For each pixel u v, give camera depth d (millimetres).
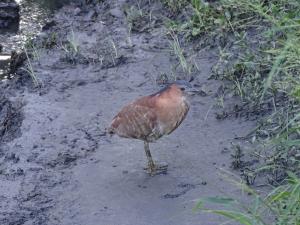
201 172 11172
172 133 12156
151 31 15781
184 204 10484
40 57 15258
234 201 8836
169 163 11453
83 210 10555
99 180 11203
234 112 12469
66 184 11172
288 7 13328
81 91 13820
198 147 11773
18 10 18500
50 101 13516
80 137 12344
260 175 10859
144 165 11484
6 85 14578
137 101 11039
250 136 11828
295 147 10898
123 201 10688
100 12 17344
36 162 11758
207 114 12570
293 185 8773
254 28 14461
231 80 13305
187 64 14125
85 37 16031
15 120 13133
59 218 10438
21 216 10539
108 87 13891
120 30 16078
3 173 11586
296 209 8812
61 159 11766
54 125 12734
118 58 14766
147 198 10695
